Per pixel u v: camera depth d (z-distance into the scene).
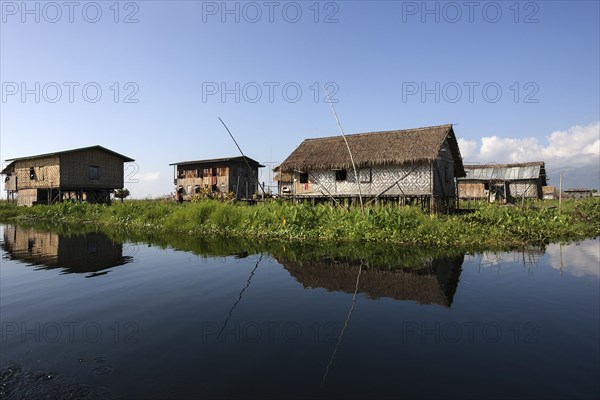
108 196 35.28
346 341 4.29
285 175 36.31
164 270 8.51
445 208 21.08
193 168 39.50
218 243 13.08
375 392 3.16
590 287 6.71
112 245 12.83
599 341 4.25
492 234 12.82
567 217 16.58
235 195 28.33
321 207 15.85
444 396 3.09
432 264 8.90
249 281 7.38
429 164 19.52
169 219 18.42
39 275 8.06
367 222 13.53
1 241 14.13
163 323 4.98
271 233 14.44
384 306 5.64
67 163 30.53
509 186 33.91
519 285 6.88
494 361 3.74
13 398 3.20
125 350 4.11
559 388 3.21
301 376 3.46
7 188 38.44
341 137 23.59
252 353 3.98
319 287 6.86
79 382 3.44
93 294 6.52
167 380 3.42
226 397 3.11
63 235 16.09
